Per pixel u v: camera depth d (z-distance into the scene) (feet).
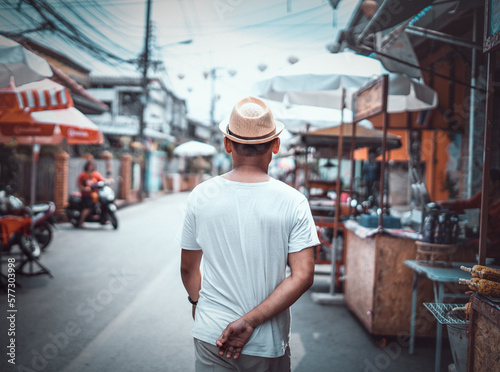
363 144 21.59
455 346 8.92
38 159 41.11
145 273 20.81
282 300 4.93
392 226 13.66
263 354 4.92
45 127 23.63
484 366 6.88
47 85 17.10
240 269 5.08
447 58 23.27
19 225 18.94
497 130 18.75
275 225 5.07
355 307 14.65
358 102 16.28
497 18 6.79
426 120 23.70
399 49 16.89
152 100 93.04
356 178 34.96
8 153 36.55
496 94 18.24
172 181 86.79
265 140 5.29
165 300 16.57
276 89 16.11
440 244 11.23
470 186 19.52
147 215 45.88
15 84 13.53
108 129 63.57
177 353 11.75
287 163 45.44
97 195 35.76
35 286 18.26
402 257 12.55
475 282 7.06
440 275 10.16
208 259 5.25
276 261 5.12
